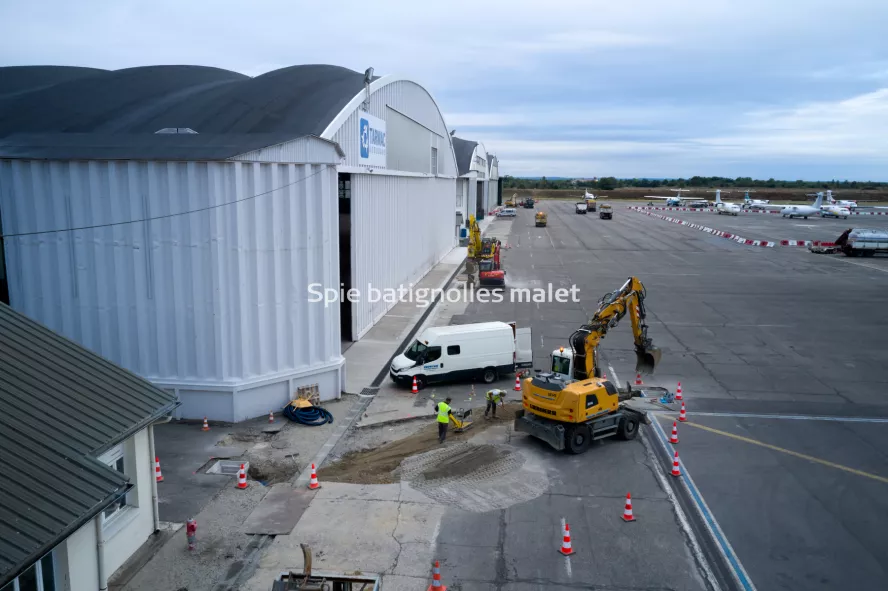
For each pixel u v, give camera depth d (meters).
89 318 20.11
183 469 17.08
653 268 53.84
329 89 29.00
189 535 13.31
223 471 17.19
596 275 50.00
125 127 24.61
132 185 19.33
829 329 33.28
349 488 16.20
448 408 19.20
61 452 10.71
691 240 76.75
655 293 42.91
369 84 30.23
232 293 19.83
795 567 13.09
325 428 20.12
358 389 23.75
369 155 30.98
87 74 36.44
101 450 11.34
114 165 19.22
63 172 19.45
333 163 21.86
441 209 57.50
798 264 56.69
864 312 37.31
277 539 13.87
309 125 24.86
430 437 19.53
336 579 10.10
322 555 13.26
